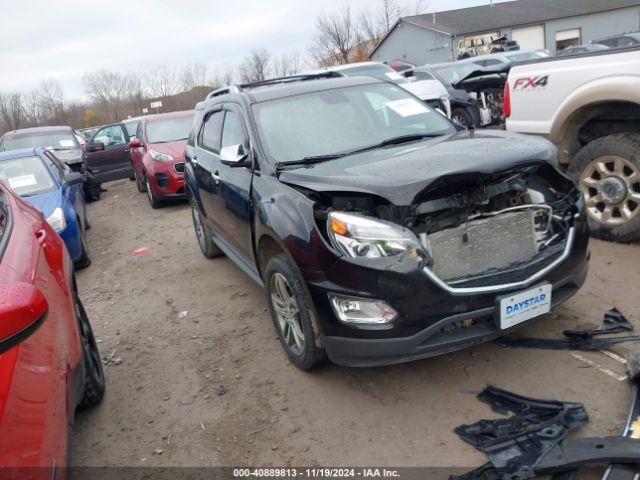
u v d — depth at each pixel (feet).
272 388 11.86
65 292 9.98
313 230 10.25
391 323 9.57
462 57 99.81
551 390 10.27
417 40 127.65
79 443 11.07
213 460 9.94
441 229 10.18
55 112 148.56
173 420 11.35
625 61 15.34
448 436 9.48
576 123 17.16
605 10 126.11
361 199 10.08
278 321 12.61
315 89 15.21
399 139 13.43
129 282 20.81
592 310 12.90
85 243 23.77
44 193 22.63
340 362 10.39
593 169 16.60
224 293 17.98
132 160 39.50
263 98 14.83
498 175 10.28
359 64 40.24
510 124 18.78
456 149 11.30
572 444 8.36
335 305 10.02
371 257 9.53
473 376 11.07
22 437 5.63
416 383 11.16
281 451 9.88
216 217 16.98
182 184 31.86
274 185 12.02
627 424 8.76
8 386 5.76
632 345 11.16
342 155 12.75
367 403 10.79
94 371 11.85
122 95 144.87
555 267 10.60
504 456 8.54
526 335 12.24
